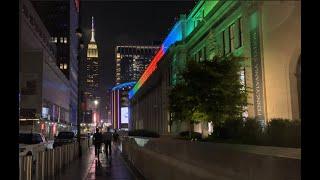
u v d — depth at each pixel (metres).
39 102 72.75
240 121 11.24
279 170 3.97
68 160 23.62
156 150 13.85
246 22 24.38
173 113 30.09
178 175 8.92
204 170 6.93
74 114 156.12
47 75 81.50
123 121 165.25
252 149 5.38
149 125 86.06
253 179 4.68
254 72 21.55
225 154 5.85
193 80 24.02
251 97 22.88
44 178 14.48
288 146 6.04
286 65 16.98
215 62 24.09
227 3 31.58
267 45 18.05
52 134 88.19
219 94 23.11
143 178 16.59
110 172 19.08
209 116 23.39
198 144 7.62
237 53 27.55
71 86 143.50
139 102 108.75
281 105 17.22
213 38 37.69
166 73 62.84
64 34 142.25
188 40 49.09
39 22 88.44
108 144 31.20
